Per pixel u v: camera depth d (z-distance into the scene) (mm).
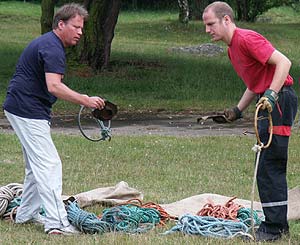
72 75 41625
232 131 27141
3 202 12711
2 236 11461
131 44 62969
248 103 11438
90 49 43250
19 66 11766
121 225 11883
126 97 37344
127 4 102125
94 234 11617
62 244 10898
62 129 27484
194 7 84500
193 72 44562
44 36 11656
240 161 20359
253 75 11062
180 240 11039
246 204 14109
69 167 18844
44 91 11680
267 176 11102
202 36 70750
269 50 10742
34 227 12172
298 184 17438
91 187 16391
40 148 11625
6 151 21391
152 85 40188
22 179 17375
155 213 12414
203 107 34656
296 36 71062
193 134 26250
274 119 10914
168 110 33875
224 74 43812
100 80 40719
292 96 11055
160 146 22672
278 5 82562
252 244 10898
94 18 43156
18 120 11680
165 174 18250
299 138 24531
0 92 37281
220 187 16625
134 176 17891
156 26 77000
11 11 90562
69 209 12023
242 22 78875
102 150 21609
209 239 11109
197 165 19609
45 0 42250
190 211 13633
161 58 51531
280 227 11234
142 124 29359
